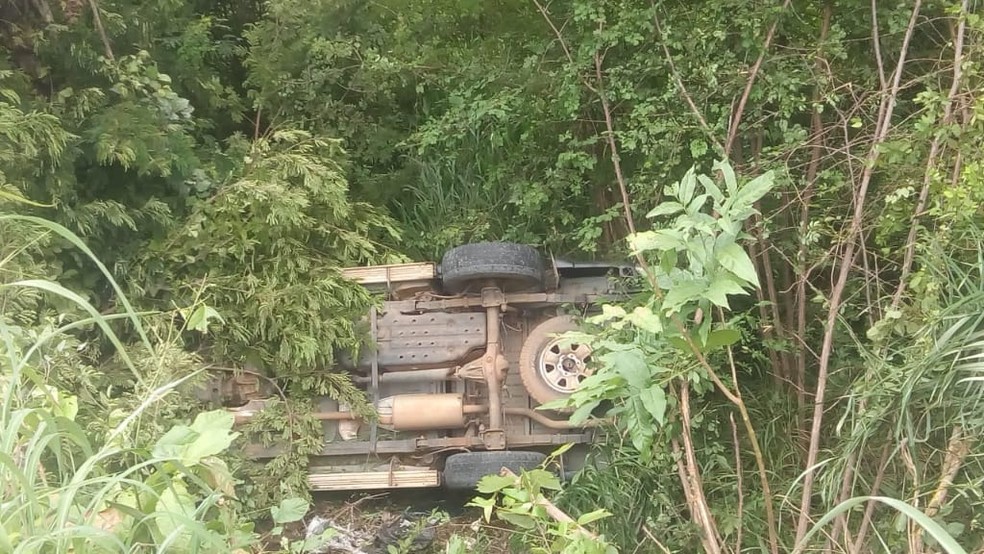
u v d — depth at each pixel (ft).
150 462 5.34
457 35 16.93
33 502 4.72
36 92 14.49
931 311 7.72
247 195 14.51
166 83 15.98
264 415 13.47
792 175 11.76
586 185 15.71
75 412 7.01
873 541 8.80
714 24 12.48
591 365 13.26
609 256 14.61
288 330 13.62
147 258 14.14
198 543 5.23
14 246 10.89
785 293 12.44
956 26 10.69
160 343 11.34
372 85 19.17
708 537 8.69
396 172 19.03
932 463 8.34
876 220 10.06
